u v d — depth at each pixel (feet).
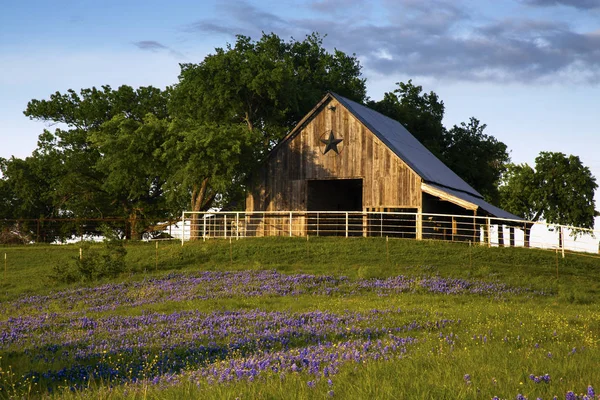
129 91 217.97
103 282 109.09
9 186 231.30
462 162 222.89
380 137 144.15
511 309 70.33
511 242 168.14
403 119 215.72
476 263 113.50
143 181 178.91
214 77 167.63
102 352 48.21
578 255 122.52
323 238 136.98
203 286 97.96
